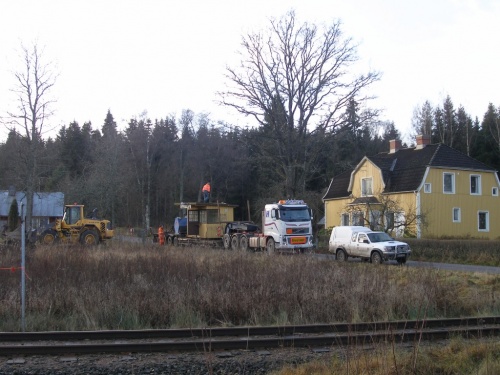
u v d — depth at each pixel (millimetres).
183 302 12820
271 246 31078
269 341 10023
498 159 65500
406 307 13492
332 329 11305
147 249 29656
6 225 51594
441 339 10656
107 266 18016
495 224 44000
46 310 12516
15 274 16266
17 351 9250
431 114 75000
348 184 48156
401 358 8477
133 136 73750
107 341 10125
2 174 53250
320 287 14469
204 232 37250
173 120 82750
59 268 17391
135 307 12492
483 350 9180
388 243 26625
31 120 36969
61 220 37719
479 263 27578
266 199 45438
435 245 30484
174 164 78312
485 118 72188
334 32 40812
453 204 41938
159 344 9586
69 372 8320
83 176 59094
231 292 13477
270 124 41375
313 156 41844
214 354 9391
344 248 28547
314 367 8383
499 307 14477
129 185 70750
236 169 75438
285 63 40594
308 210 31625
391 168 44156
